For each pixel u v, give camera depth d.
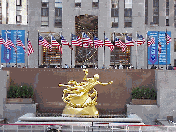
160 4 60.62
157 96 33.19
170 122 31.16
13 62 55.03
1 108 32.72
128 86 34.25
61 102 34.16
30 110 32.78
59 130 25.92
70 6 54.16
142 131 26.52
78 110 28.70
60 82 34.34
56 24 54.81
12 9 63.16
